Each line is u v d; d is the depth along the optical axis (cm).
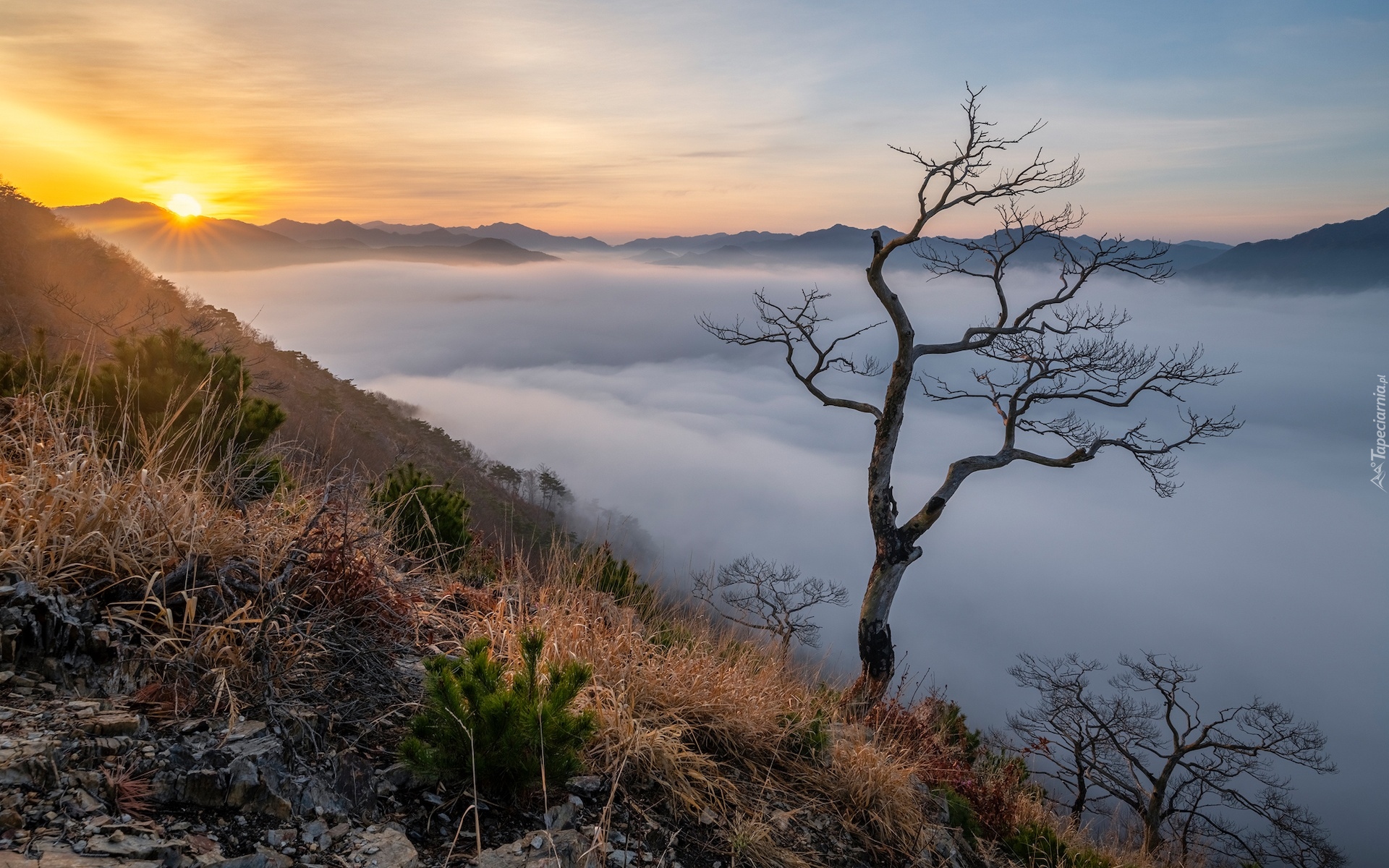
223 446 453
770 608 1210
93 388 468
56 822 203
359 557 391
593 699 379
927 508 1303
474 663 300
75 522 299
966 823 529
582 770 304
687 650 492
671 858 301
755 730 421
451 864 254
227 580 316
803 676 625
